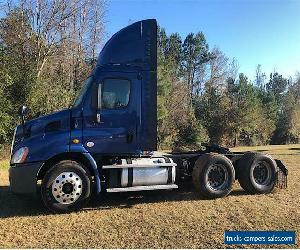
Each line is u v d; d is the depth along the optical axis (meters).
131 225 6.68
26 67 22.36
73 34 28.67
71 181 7.57
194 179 8.66
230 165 8.73
